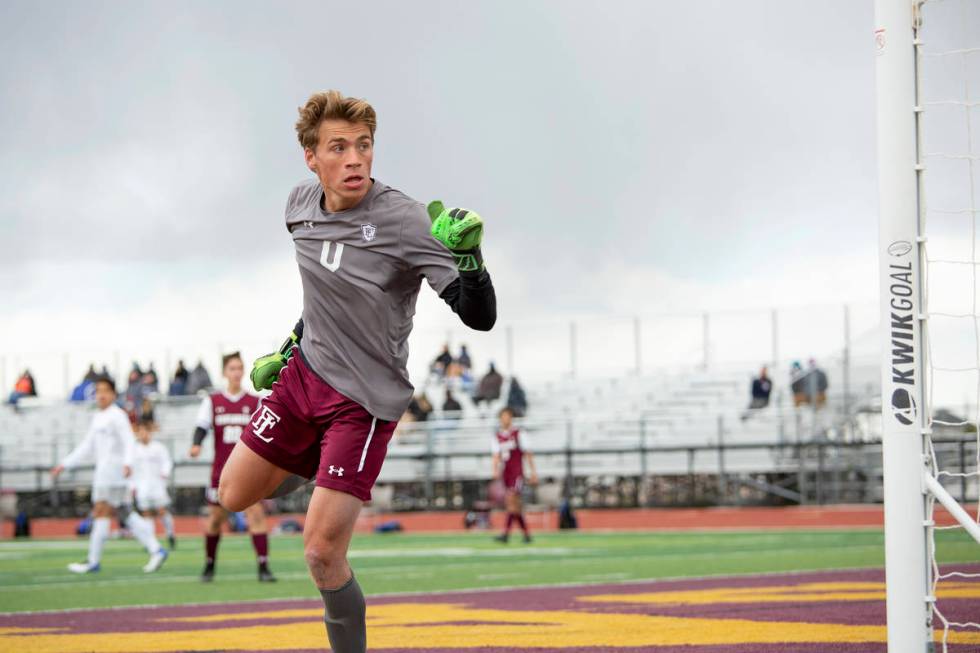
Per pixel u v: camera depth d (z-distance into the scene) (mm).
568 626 7746
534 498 31734
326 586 4520
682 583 11570
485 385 34844
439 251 4508
